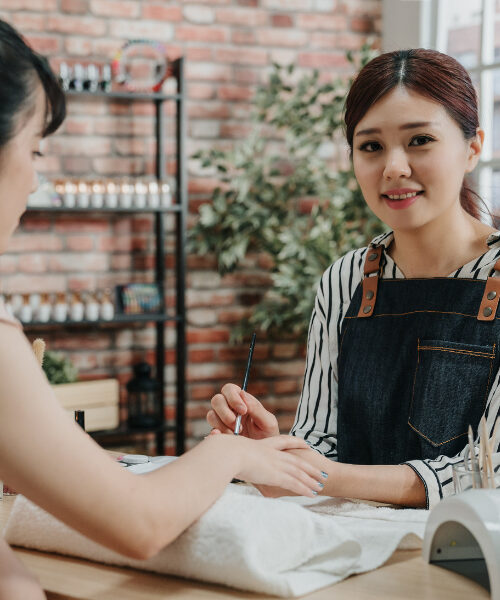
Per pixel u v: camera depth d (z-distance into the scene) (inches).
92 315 148.1
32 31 152.3
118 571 36.7
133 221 159.9
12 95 30.5
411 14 166.1
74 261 156.4
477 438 54.6
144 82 157.4
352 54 172.4
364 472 49.1
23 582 32.2
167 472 34.7
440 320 57.4
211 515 34.9
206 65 163.6
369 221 152.8
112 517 31.3
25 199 32.4
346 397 60.9
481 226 59.4
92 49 155.8
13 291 152.7
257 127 162.2
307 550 35.3
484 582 35.0
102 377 159.2
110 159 158.1
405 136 53.6
